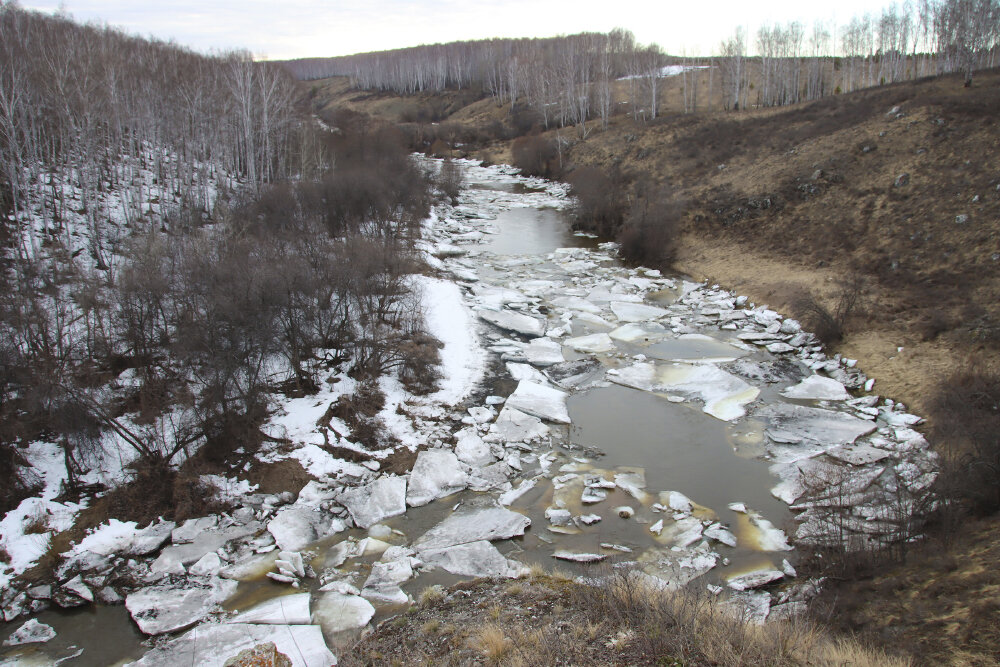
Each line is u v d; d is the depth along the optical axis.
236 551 19.64
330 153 63.94
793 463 23.80
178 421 24.19
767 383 30.61
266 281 26.02
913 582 15.70
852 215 43.47
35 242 33.97
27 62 39.28
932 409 25.70
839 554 17.67
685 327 37.94
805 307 35.97
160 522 20.58
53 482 21.25
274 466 23.09
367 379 28.22
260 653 12.68
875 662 12.57
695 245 50.47
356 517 21.16
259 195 44.72
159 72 54.31
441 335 34.59
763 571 18.22
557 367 32.47
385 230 45.94
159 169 47.78
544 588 17.11
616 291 43.97
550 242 56.47
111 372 25.94
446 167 73.69
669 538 19.98
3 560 18.59
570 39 145.00
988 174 38.66
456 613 16.36
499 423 26.77
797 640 13.61
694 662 12.83
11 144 34.00
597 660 13.16
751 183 53.25
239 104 57.12
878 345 31.80
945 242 36.75
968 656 12.56
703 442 25.86
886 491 19.38
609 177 68.25
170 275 27.95
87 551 19.16
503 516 21.11
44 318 24.69
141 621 16.86
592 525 20.75
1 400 21.95
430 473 23.34
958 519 17.67
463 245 54.69
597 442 25.88
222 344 24.09
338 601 17.44
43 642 16.38
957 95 48.97
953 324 30.53
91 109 39.81
